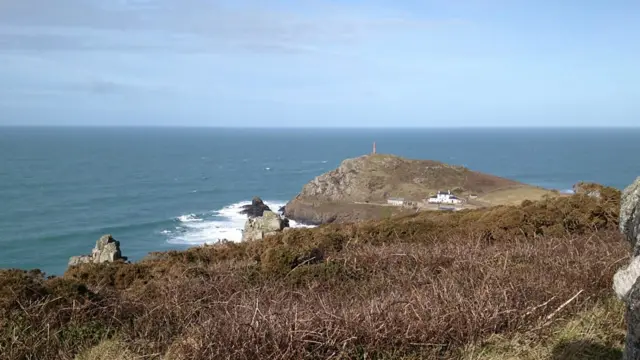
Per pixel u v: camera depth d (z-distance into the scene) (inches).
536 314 241.6
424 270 307.9
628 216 148.3
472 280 270.7
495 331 233.1
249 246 498.6
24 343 232.8
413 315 232.1
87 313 266.7
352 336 218.4
